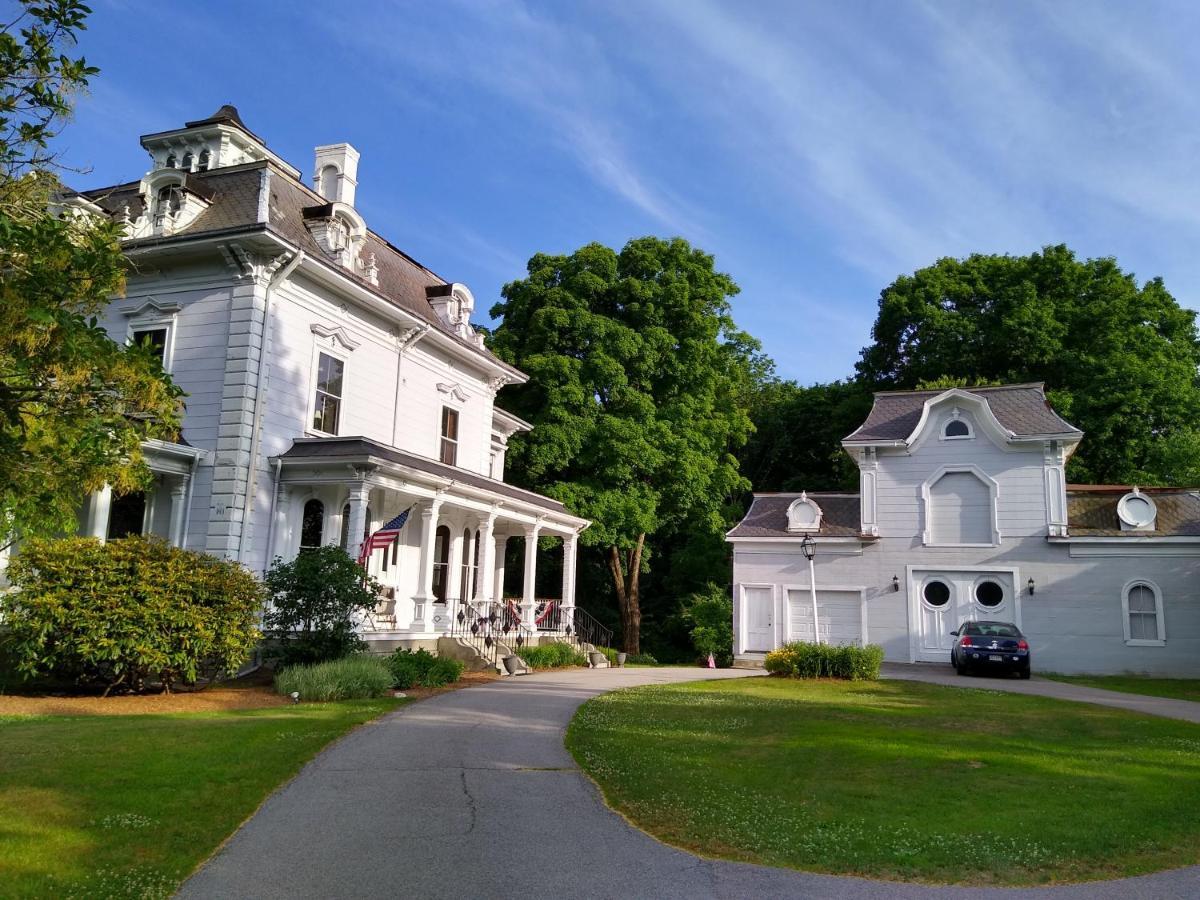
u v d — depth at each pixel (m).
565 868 6.19
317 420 20.83
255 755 9.32
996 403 28.52
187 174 20.38
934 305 41.91
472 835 6.90
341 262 21.64
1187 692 20.69
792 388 52.66
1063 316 38.66
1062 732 12.30
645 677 20.92
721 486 36.94
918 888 5.92
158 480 19.02
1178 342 39.34
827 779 8.91
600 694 16.27
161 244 19.28
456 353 26.02
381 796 8.00
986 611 26.78
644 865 6.28
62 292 7.24
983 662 22.28
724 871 6.18
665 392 35.97
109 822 6.74
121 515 19.16
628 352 33.38
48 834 6.34
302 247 19.61
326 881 5.82
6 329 6.91
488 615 22.61
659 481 35.12
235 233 18.62
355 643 16.83
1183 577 25.23
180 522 18.47
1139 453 36.94
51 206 9.31
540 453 31.83
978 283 41.22
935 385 38.62
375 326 22.92
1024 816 7.60
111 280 7.51
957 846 6.71
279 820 7.18
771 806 7.82
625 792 8.31
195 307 19.64
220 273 19.56
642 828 7.19
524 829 7.09
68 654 13.83
